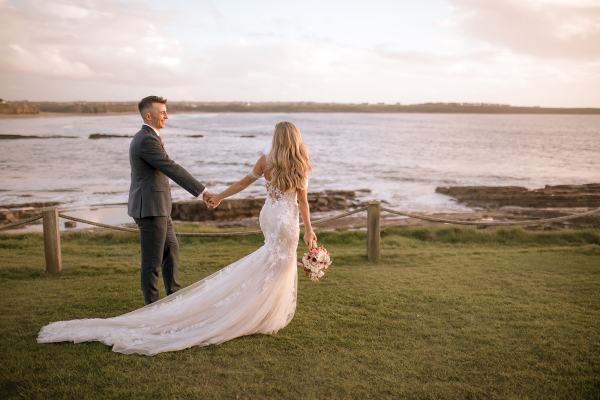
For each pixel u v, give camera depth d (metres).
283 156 4.03
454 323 4.47
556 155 60.97
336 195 25.14
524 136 116.19
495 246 10.09
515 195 24.70
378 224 7.34
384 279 6.17
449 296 5.35
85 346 3.83
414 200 24.75
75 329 4.04
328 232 10.88
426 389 3.19
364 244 10.23
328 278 6.22
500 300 5.20
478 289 5.67
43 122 163.75
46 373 3.36
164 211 4.56
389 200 24.67
